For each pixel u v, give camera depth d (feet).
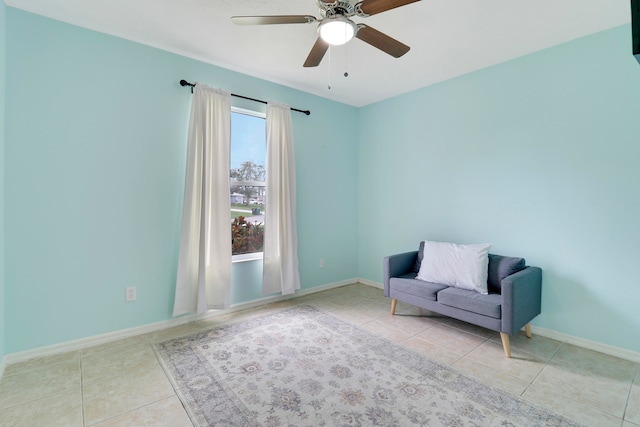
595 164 7.93
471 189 10.52
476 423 5.26
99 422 5.25
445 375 6.73
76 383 6.35
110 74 8.20
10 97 6.96
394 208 13.05
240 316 10.14
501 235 9.77
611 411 5.58
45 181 7.39
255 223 11.44
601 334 7.89
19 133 7.06
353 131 14.35
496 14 7.19
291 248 11.55
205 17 7.54
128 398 5.89
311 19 5.83
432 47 8.76
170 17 7.53
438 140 11.45
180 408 5.62
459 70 10.32
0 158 6.68
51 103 7.43
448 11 7.09
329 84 11.67
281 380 6.51
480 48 8.80
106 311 8.26
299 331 8.96
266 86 11.26
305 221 12.64
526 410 5.60
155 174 8.93
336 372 6.82
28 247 7.22
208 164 9.55
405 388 6.25
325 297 12.23
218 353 7.64
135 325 8.70
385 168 13.37
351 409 5.62
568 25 7.60
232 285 10.59
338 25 5.70
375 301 11.75
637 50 3.59
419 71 10.43
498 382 6.48
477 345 8.16
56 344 7.60
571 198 8.34
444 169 11.28
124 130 8.43
